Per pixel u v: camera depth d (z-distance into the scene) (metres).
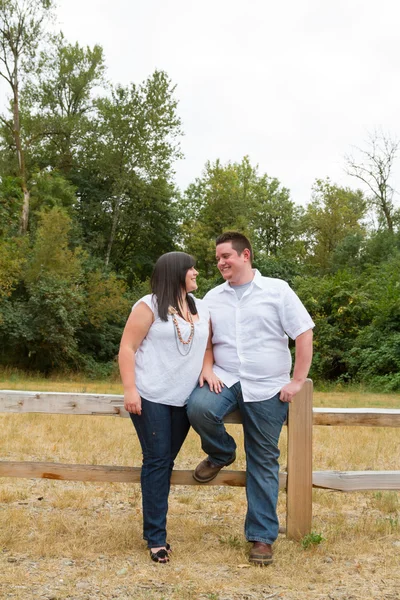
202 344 4.00
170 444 4.02
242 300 4.11
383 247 40.88
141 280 45.59
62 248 33.78
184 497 5.63
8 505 5.17
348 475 4.36
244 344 4.06
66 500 5.29
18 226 34.88
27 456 7.23
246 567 3.78
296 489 4.27
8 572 3.57
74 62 42.72
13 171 38.75
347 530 4.60
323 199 52.84
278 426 4.07
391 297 27.98
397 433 9.42
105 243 43.28
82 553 3.92
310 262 49.97
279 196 54.28
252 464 4.04
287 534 4.30
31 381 28.00
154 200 43.84
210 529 4.59
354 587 3.49
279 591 3.40
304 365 4.02
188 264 4.04
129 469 4.34
